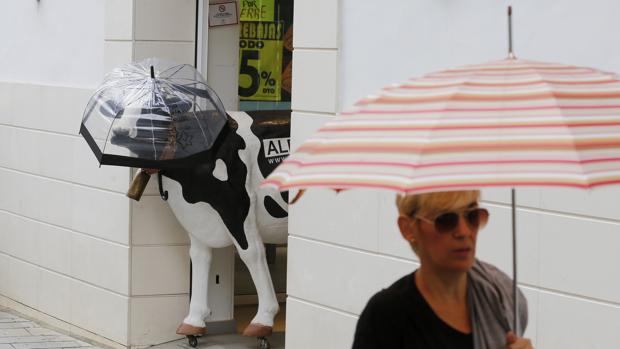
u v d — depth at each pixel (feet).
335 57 31.32
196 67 40.06
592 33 24.76
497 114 14.42
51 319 44.24
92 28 41.73
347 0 31.12
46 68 44.78
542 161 13.74
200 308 38.09
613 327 24.03
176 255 39.68
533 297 25.66
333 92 31.40
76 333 42.60
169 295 39.68
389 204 29.48
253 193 35.99
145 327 39.58
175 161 33.86
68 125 42.52
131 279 39.32
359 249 30.45
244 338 39.11
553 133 14.05
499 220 26.45
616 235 23.88
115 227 39.91
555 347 25.22
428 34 28.86
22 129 45.80
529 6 26.22
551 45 25.73
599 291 24.26
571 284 24.81
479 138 14.08
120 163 33.99
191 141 34.06
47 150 44.06
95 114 34.81
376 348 16.24
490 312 16.43
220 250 39.32
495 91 14.80
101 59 41.22
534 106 14.47
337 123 15.44
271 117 36.76
